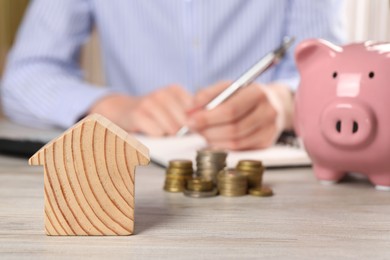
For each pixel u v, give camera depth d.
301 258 0.34
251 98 0.84
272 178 0.66
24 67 1.44
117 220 0.40
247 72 0.85
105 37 1.65
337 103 0.55
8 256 0.35
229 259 0.34
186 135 1.02
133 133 1.07
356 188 0.60
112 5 1.61
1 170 0.68
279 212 0.48
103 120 0.42
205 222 0.44
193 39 1.54
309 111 0.59
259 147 0.83
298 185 0.61
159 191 0.57
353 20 0.94
